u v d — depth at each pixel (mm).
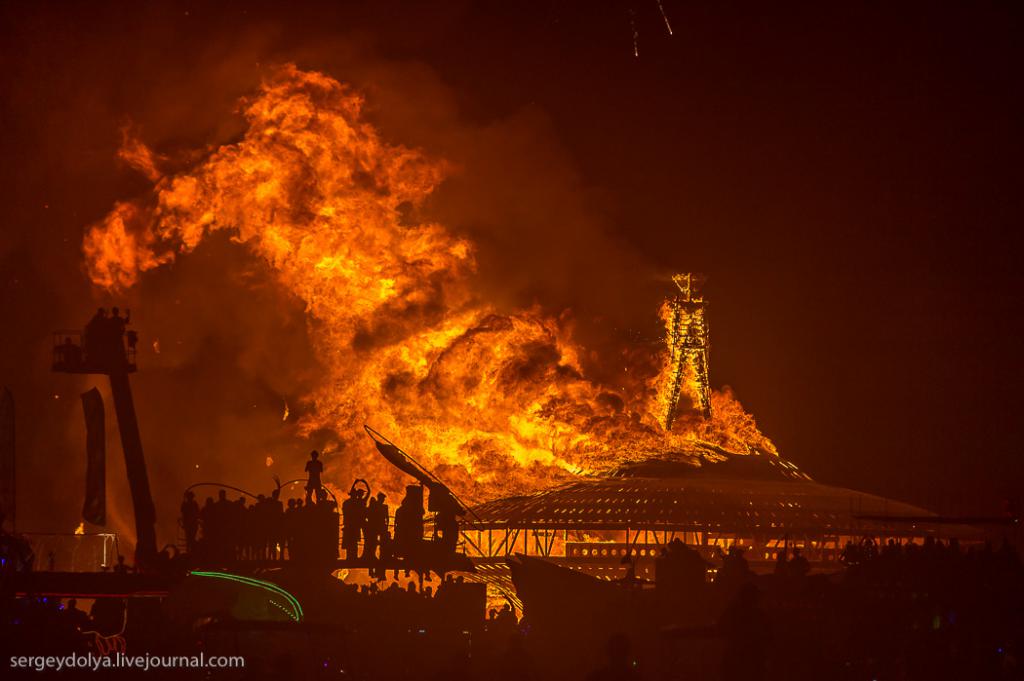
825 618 101875
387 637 108500
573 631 109938
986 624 98625
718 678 101562
